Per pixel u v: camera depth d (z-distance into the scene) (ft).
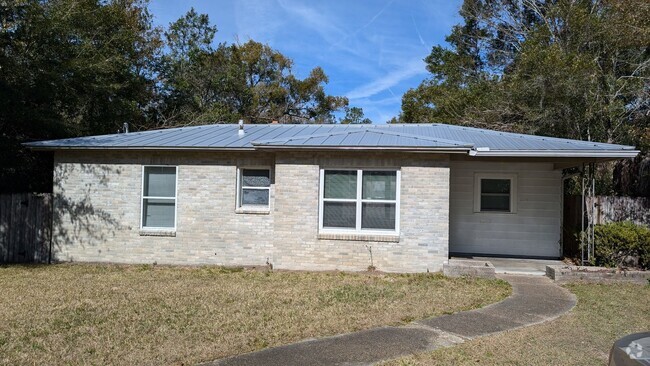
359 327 21.43
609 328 21.35
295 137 39.01
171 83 96.63
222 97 117.08
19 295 27.78
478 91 81.25
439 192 35.35
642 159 56.95
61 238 41.73
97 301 26.27
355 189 36.58
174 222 40.73
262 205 40.09
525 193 43.52
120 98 68.49
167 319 22.61
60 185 41.86
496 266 37.99
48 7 53.83
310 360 17.24
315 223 36.58
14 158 49.78
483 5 99.76
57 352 18.10
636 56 65.00
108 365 16.81
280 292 28.73
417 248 35.55
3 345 18.84
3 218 42.60
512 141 38.88
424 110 98.53
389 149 34.53
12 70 45.11
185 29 113.70
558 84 62.03
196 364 16.90
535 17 94.17
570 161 39.17
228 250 39.83
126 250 40.88
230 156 39.93
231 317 22.95
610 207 49.29
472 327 21.53
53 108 53.31
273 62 144.66
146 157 40.70
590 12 70.69
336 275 34.81
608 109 61.26
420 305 25.50
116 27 74.43
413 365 16.71
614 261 35.45
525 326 21.71
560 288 30.42
